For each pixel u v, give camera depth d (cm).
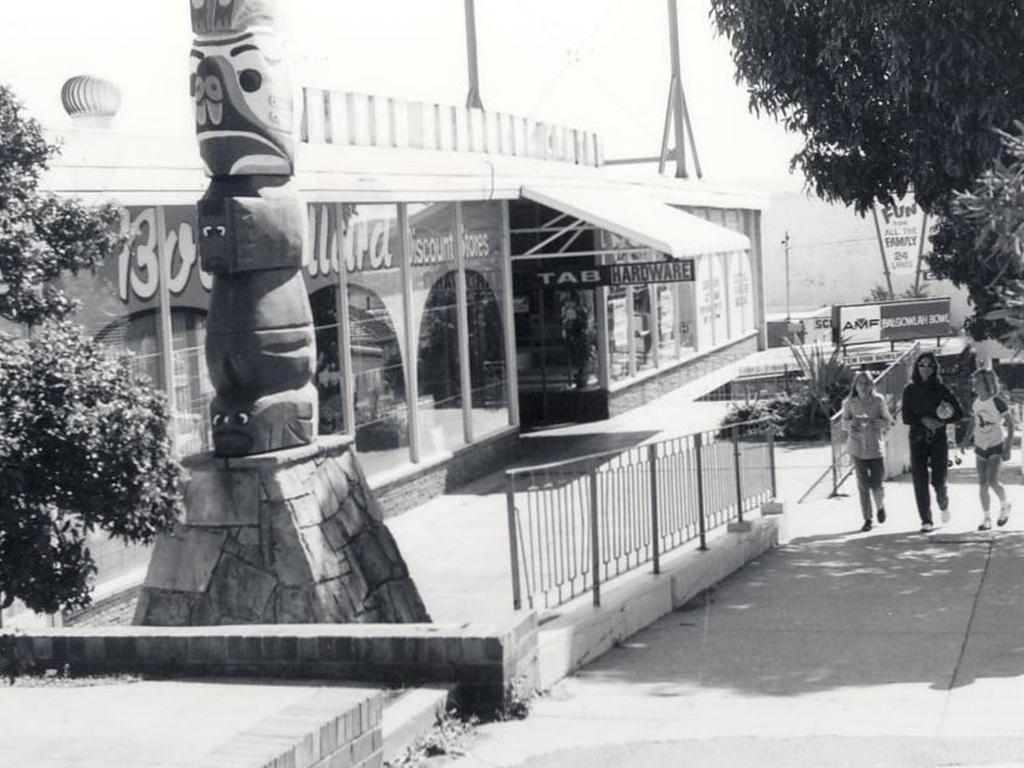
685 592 1225
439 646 796
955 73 1529
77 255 863
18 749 595
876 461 1590
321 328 1627
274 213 999
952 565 1350
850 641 1052
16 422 764
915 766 708
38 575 815
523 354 2662
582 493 1122
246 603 979
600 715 831
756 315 4022
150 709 670
